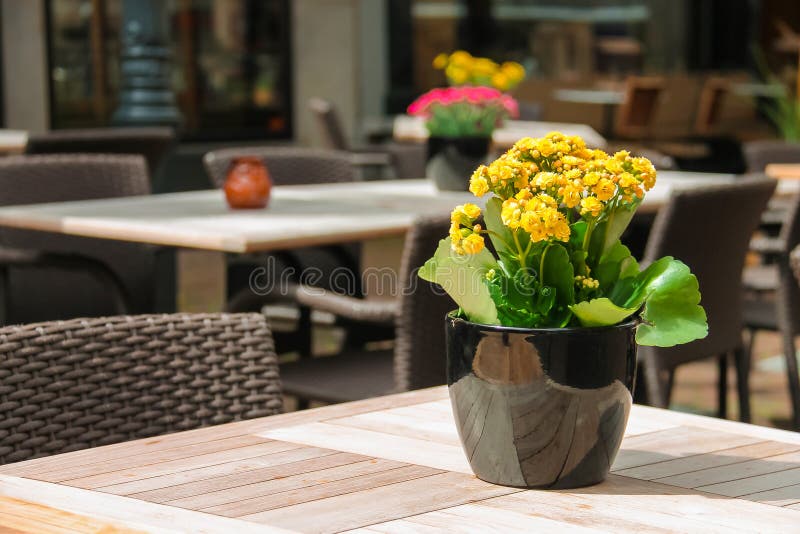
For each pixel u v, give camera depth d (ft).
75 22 34.96
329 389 11.46
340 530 4.88
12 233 14.74
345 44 39.14
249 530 4.87
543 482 5.42
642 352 12.36
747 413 13.96
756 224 13.24
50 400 6.87
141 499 5.23
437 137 15.33
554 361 5.35
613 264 5.69
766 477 5.61
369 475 5.57
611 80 45.37
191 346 7.37
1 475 5.54
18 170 15.15
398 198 14.96
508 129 27.20
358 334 14.32
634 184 5.49
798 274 9.91
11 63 33.88
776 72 49.11
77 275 15.01
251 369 7.50
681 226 11.97
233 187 13.48
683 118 47.67
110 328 7.14
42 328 6.93
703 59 48.29
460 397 5.57
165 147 19.69
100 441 7.02
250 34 38.27
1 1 33.68
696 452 6.01
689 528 4.94
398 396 7.01
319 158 17.69
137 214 13.12
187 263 31.60
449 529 4.90
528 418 5.38
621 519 5.04
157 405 7.22
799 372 14.64
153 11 25.34
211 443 6.05
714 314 12.91
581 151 5.74
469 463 5.61
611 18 45.62
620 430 5.54
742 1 48.52
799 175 18.19
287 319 15.30
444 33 41.63
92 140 18.63
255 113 38.55
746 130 48.62
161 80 25.59
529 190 5.55
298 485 5.42
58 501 5.20
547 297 5.48
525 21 43.47
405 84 40.73
